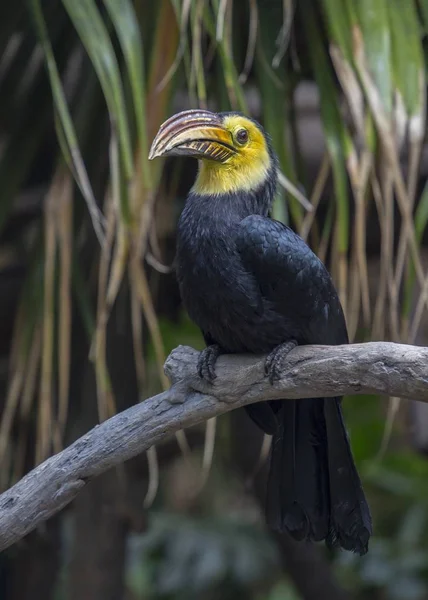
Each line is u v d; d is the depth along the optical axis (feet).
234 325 20.20
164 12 23.36
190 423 18.53
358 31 22.53
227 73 21.74
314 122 32.37
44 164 31.35
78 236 25.81
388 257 22.25
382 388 16.92
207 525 50.08
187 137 20.61
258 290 20.01
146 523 33.58
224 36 22.31
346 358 17.24
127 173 21.20
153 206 24.06
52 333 23.45
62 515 35.91
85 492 32.55
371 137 22.35
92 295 28.04
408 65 22.68
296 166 26.04
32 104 26.27
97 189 26.48
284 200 23.13
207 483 53.72
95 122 25.62
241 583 49.24
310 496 20.18
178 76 23.99
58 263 24.91
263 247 19.72
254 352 20.58
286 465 20.36
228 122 21.07
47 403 23.09
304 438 20.39
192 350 19.22
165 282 32.53
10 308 32.50
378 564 42.37
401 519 43.16
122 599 33.65
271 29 24.49
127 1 21.84
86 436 18.07
